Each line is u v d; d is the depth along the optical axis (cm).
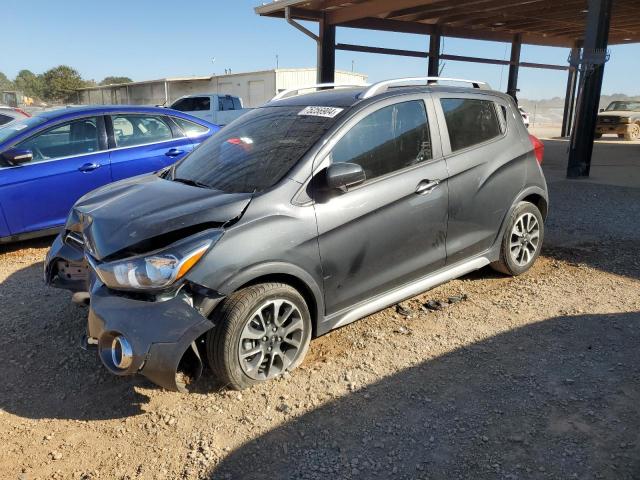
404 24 1719
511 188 457
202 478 256
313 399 313
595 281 485
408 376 336
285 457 268
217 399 316
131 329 282
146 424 298
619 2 1332
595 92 1045
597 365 341
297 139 361
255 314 310
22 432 295
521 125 480
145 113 670
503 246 467
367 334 391
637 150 1748
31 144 591
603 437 273
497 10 1527
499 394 314
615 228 671
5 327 418
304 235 324
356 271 355
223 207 313
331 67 1538
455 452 267
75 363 365
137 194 361
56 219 604
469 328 397
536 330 391
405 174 378
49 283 395
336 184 325
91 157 618
